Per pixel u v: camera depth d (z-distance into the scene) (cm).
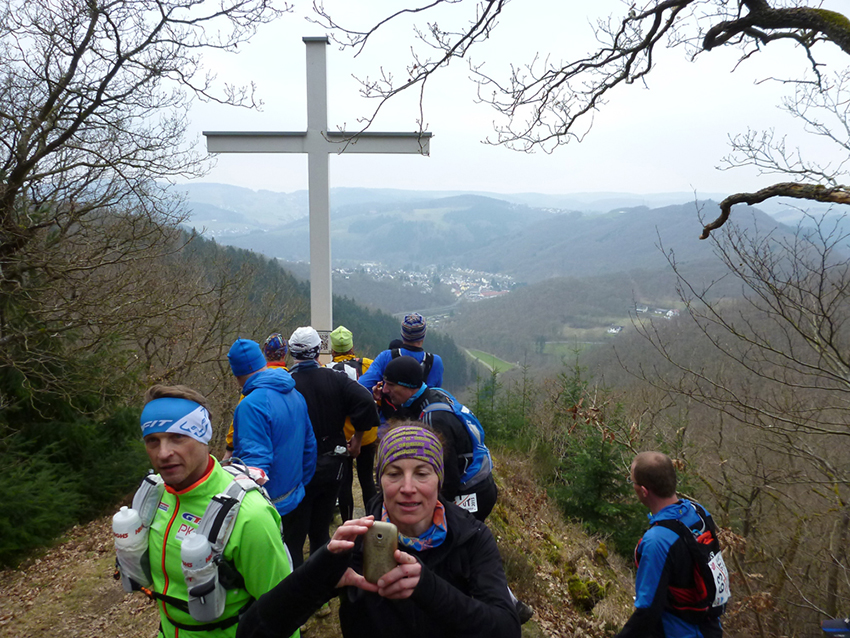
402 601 148
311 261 815
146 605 417
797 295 522
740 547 513
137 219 766
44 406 672
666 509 265
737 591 648
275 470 281
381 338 4528
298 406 294
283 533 310
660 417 1094
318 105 780
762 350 585
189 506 184
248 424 272
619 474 826
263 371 293
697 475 789
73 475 619
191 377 1043
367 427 346
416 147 779
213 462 192
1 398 618
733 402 609
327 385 337
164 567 183
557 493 885
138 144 810
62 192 780
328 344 822
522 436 1121
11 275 680
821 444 795
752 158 514
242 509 181
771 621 614
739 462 822
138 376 809
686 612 255
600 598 543
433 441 162
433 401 314
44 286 695
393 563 130
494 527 556
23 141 677
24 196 733
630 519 846
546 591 503
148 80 754
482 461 300
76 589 444
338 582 132
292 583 135
